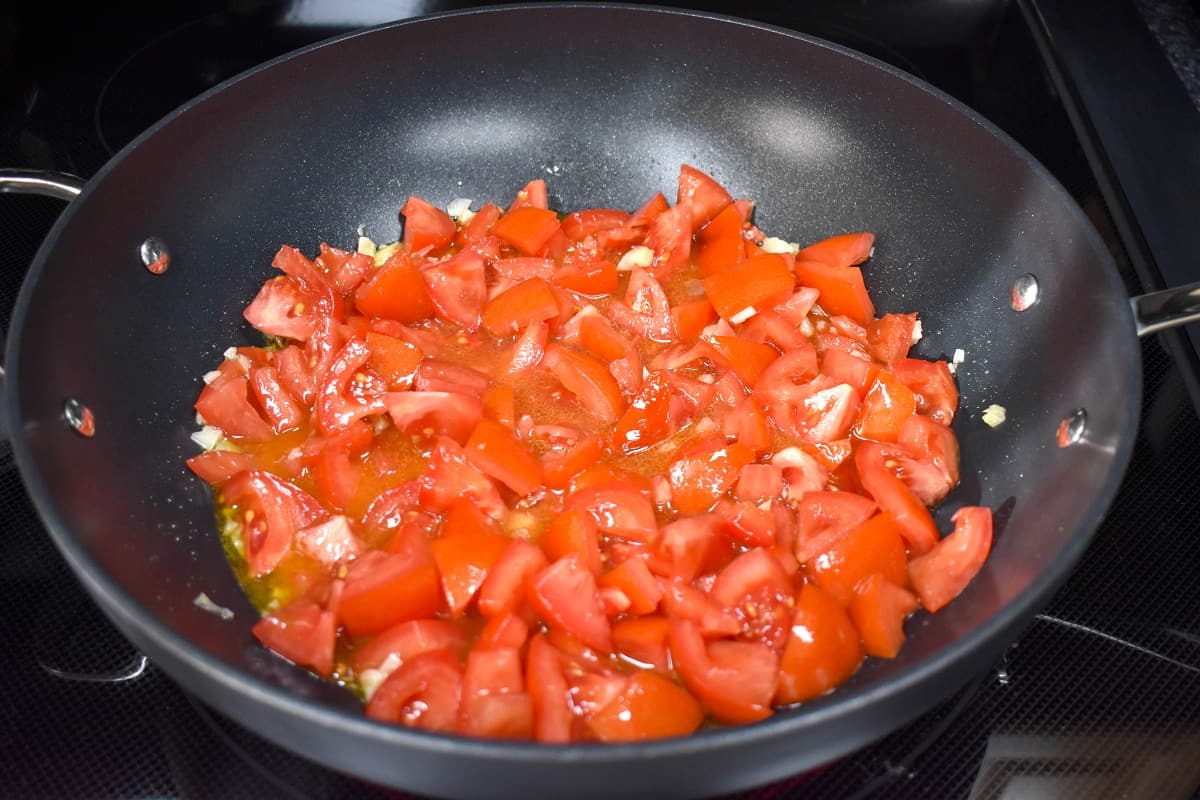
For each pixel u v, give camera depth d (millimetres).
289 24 642
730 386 525
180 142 520
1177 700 455
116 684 456
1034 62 621
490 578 459
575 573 453
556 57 572
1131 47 614
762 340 542
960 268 534
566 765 376
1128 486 503
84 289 487
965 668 402
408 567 458
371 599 453
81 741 444
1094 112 584
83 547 412
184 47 630
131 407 497
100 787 435
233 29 638
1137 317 458
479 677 431
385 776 394
